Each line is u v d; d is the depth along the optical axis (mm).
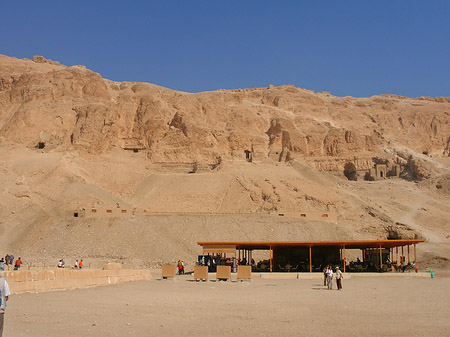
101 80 143000
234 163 125688
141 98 143875
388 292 39656
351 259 81250
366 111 181500
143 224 83625
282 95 169625
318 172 128375
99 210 86125
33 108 129125
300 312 26344
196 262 70312
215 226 85562
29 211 86688
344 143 145500
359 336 19859
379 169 141875
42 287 31047
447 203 119500
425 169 140375
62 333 18641
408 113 182125
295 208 99312
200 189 107938
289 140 141000
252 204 101688
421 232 96250
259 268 66500
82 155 119000
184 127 132875
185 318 23281
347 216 99750
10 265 63812
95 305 26438
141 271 49125
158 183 112812
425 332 20859
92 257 73188
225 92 165875
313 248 69875
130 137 136125
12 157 110438
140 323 21469
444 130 175000
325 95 195625
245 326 21609
